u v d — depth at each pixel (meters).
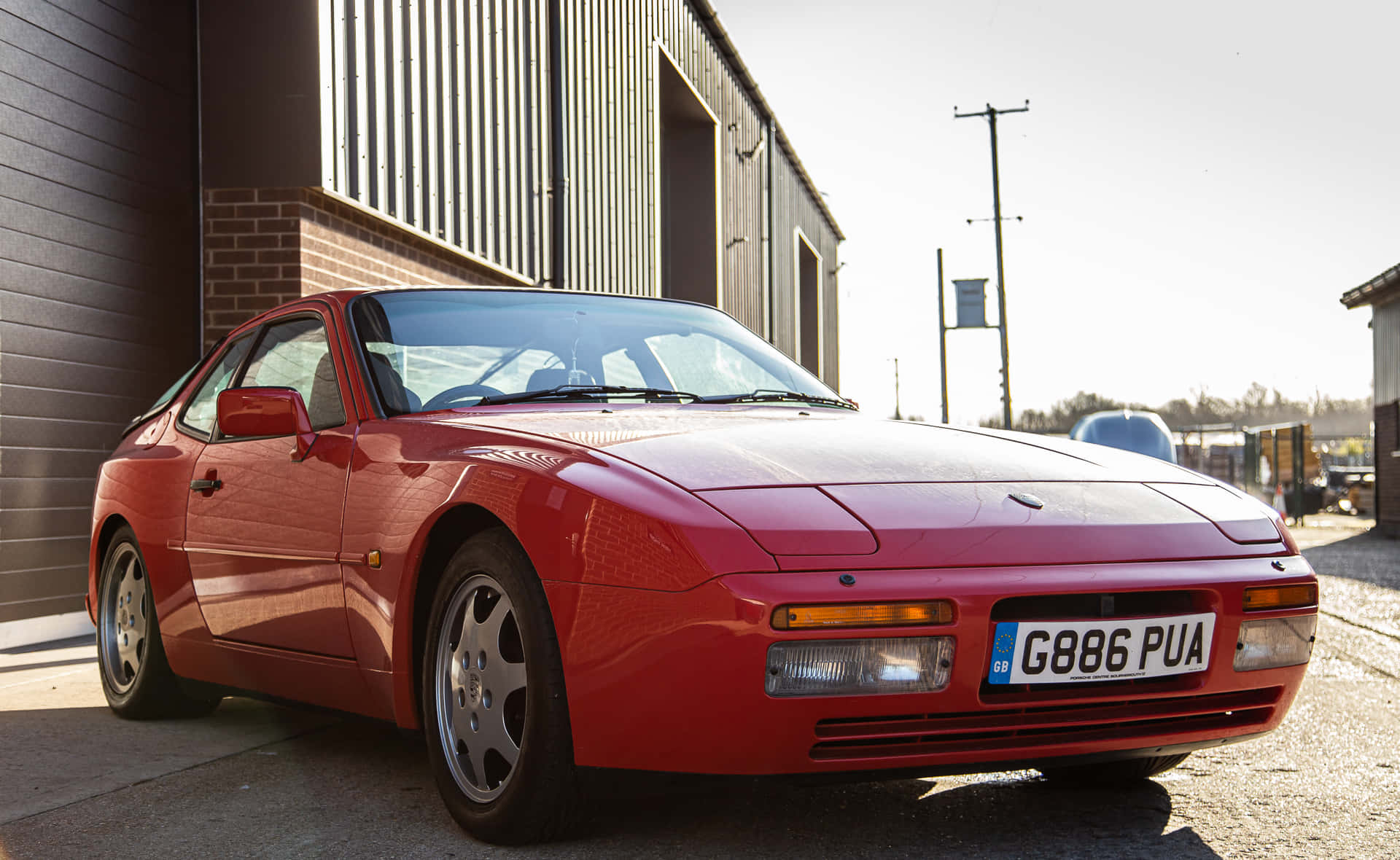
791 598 2.07
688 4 15.98
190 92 6.74
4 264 5.60
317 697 3.08
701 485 2.28
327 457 3.01
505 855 2.36
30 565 5.77
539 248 10.38
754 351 3.69
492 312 3.37
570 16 11.34
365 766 3.16
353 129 7.10
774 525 2.17
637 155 13.59
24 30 5.72
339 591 2.87
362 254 7.40
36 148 5.78
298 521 3.04
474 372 3.12
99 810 2.75
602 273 12.23
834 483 2.37
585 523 2.27
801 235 25.56
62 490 5.96
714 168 17.39
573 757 2.30
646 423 2.80
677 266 17.34
